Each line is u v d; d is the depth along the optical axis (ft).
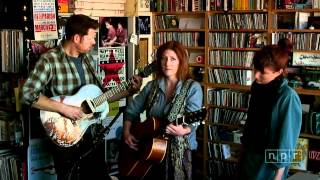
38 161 12.00
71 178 10.98
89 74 11.09
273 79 7.88
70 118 10.44
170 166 9.18
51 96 10.59
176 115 9.02
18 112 11.88
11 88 12.34
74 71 10.70
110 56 14.78
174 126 8.87
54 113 10.36
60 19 12.66
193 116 8.79
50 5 11.64
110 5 14.76
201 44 16.10
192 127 9.17
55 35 11.80
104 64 14.58
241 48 15.07
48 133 10.41
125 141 9.95
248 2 14.66
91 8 14.12
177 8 16.20
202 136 16.22
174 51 9.16
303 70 13.87
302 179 8.35
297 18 13.92
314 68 13.62
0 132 12.73
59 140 10.44
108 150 14.28
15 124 12.18
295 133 7.72
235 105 15.42
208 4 15.52
